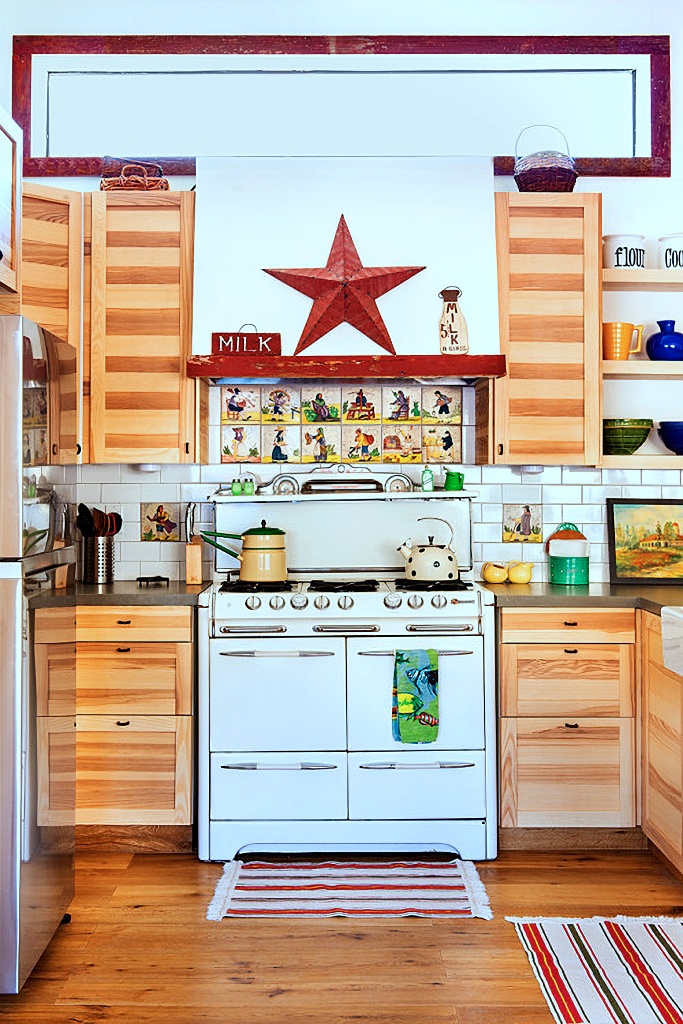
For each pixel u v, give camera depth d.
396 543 4.16
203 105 4.28
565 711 3.65
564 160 3.97
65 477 3.04
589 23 4.29
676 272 4.05
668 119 4.29
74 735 3.15
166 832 3.65
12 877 2.55
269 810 3.57
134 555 4.23
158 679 3.62
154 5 4.26
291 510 4.16
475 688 3.59
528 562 4.24
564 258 3.93
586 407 3.93
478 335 3.87
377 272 3.86
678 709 3.20
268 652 3.57
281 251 3.88
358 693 3.58
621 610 3.65
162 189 3.99
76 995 2.60
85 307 3.89
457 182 3.93
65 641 3.00
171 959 2.80
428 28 4.29
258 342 3.83
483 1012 2.50
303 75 4.28
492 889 3.31
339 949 2.86
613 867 3.51
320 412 4.24
